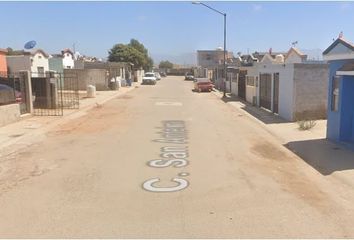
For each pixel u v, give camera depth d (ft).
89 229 19.20
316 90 58.75
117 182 27.20
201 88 140.15
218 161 33.83
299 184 27.14
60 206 22.39
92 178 28.22
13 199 23.63
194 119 63.00
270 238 18.28
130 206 22.36
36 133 48.03
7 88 58.08
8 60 101.24
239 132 50.11
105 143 41.91
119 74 168.76
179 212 21.45
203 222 20.08
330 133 42.47
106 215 20.99
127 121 60.08
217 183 27.04
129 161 33.60
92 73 137.80
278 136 46.16
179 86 179.63
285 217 20.88
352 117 40.01
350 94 39.63
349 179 28.02
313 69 58.23
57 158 34.78
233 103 92.89
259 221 20.27
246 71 99.55
